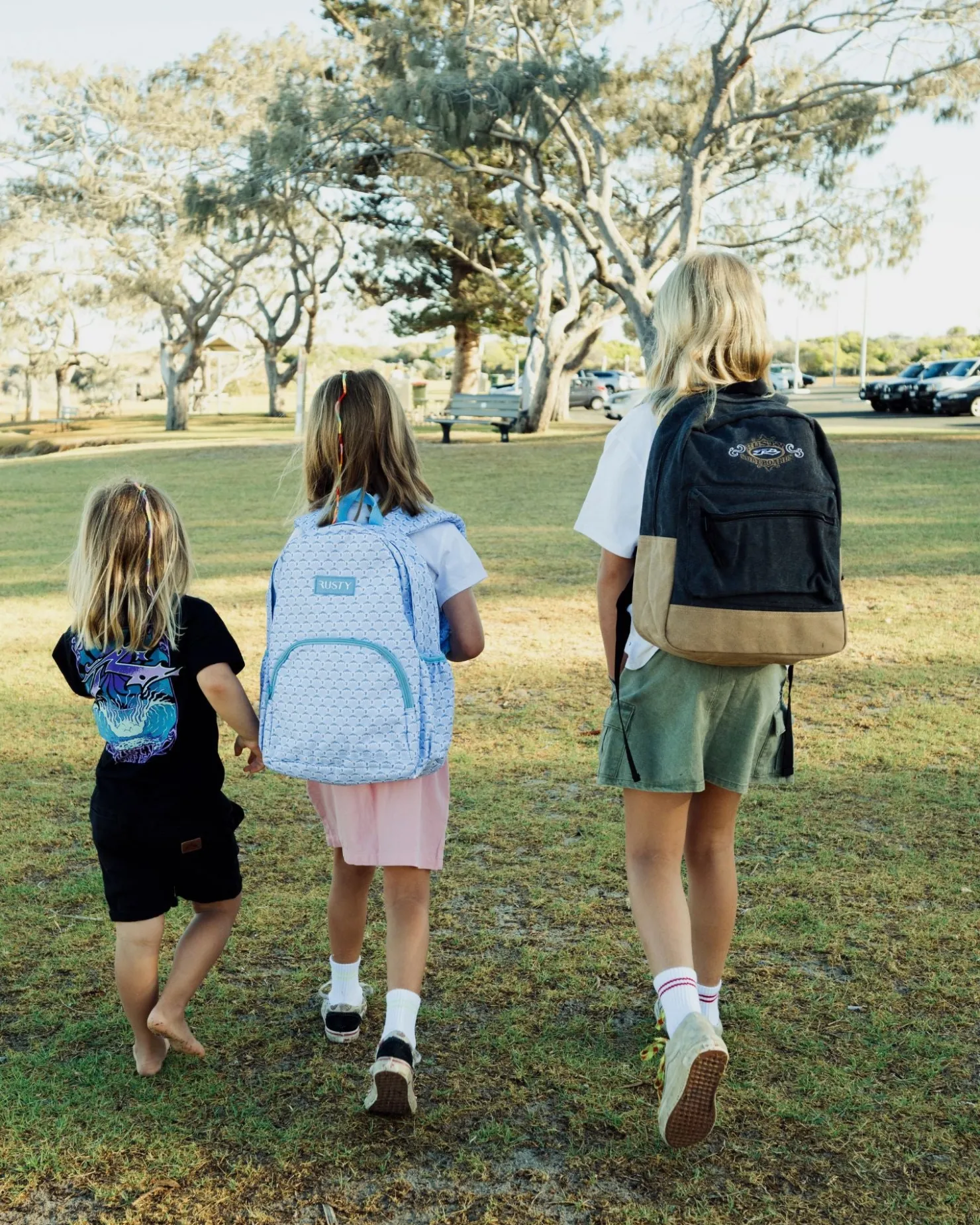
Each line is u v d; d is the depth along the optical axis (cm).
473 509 1412
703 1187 231
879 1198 226
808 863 387
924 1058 274
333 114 2367
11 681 665
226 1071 276
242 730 272
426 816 262
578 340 2909
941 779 468
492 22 2380
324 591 252
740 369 254
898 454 1961
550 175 2906
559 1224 220
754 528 230
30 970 326
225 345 6619
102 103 3756
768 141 2461
